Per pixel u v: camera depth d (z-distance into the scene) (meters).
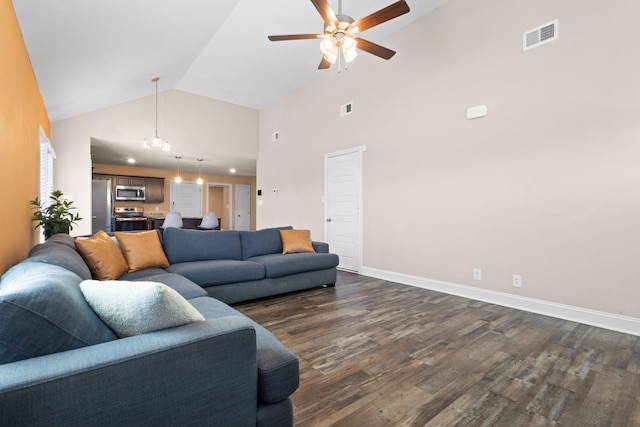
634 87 2.46
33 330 0.82
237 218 10.98
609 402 1.59
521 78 3.06
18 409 0.70
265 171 7.09
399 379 1.79
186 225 6.85
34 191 3.28
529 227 3.01
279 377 1.15
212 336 1.00
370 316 2.84
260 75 5.57
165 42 3.70
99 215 6.15
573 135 2.75
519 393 1.66
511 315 2.88
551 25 2.88
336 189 5.23
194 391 0.96
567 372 1.88
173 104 6.17
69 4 2.35
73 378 0.77
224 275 3.02
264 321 2.70
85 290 1.06
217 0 3.21
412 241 4.06
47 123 4.61
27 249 2.74
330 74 5.33
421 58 3.95
